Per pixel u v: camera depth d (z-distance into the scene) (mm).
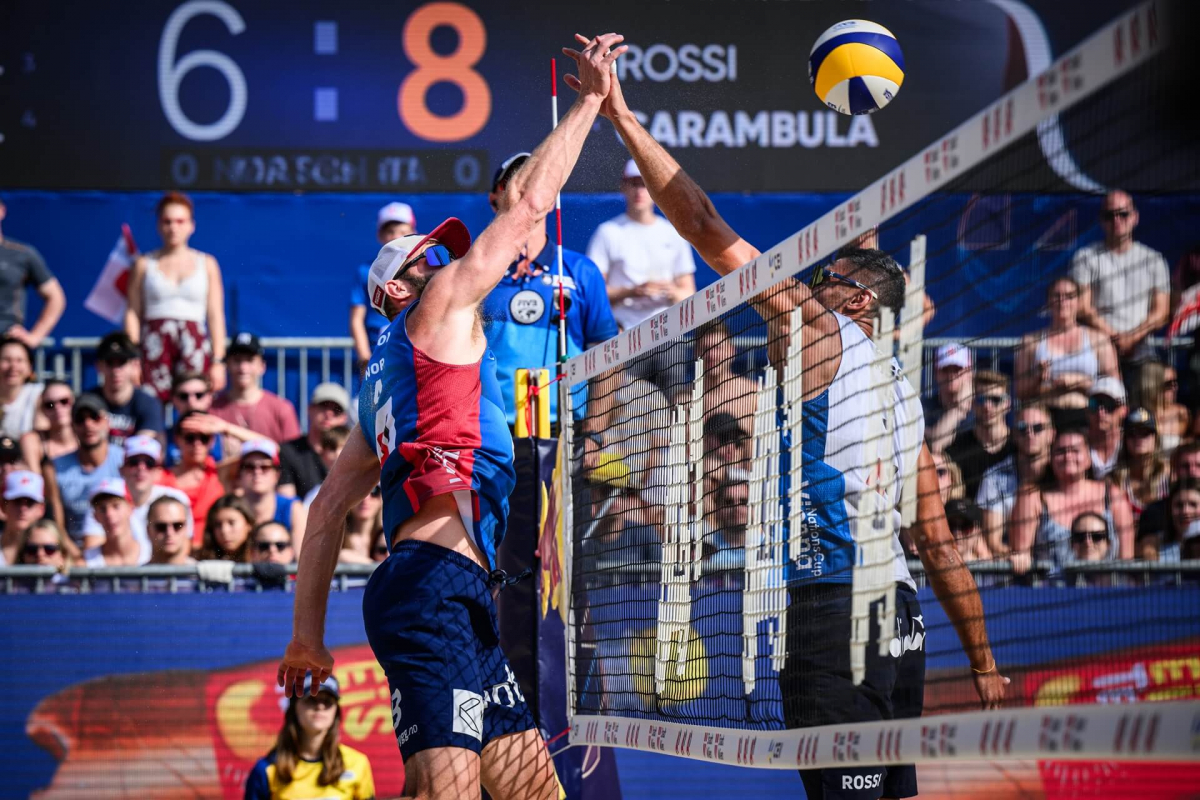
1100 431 25359
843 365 13188
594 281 20953
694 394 13805
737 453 18469
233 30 32312
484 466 12367
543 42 32500
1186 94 14852
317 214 32594
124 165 32094
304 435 29391
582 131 13195
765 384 12648
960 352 24375
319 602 13289
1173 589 20609
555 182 12719
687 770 20656
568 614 16297
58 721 22406
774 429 12438
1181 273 27234
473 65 32438
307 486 28641
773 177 32156
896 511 13156
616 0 32312
